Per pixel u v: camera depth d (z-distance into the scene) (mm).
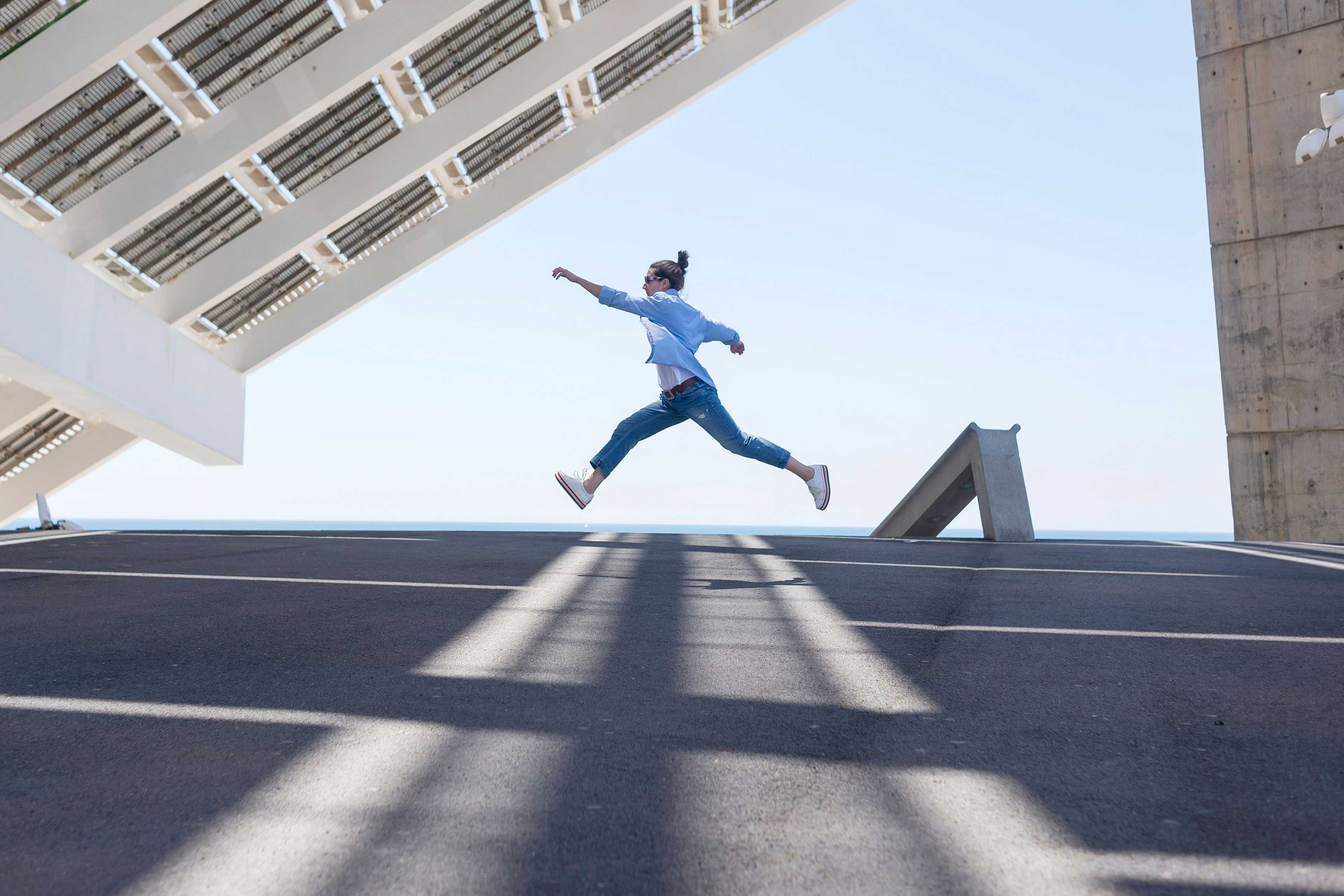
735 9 16297
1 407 16688
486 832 1342
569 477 5289
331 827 1356
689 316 5230
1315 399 13617
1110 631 2988
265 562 5078
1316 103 13727
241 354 17969
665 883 1182
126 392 14133
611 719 1967
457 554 5566
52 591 3951
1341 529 13352
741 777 1594
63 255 12414
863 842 1312
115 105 11961
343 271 17828
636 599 3729
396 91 14023
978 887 1167
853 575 4469
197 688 2238
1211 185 14539
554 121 16641
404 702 2105
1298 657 2564
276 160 14242
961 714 2018
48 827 1354
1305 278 13758
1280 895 1146
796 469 5383
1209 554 5285
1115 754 1726
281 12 12117
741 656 2641
